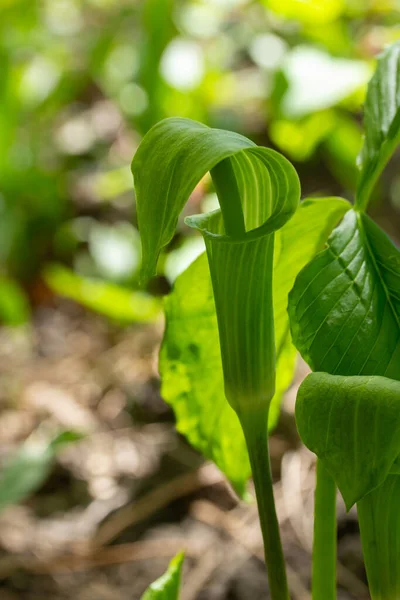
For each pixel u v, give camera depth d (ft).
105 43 5.80
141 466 3.95
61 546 3.53
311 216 1.82
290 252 1.85
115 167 6.48
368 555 1.60
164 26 4.73
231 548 3.38
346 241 1.69
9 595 3.27
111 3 6.91
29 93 6.17
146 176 1.52
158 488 3.79
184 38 5.49
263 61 5.64
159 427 4.26
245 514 3.60
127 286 5.30
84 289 4.50
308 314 1.65
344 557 3.13
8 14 5.94
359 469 1.47
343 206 1.81
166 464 3.92
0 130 5.88
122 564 3.42
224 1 5.71
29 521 3.72
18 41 6.19
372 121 1.79
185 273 1.85
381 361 1.64
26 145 6.20
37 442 4.25
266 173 1.57
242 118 5.58
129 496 3.78
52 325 5.64
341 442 1.48
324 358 1.64
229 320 1.63
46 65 6.34
